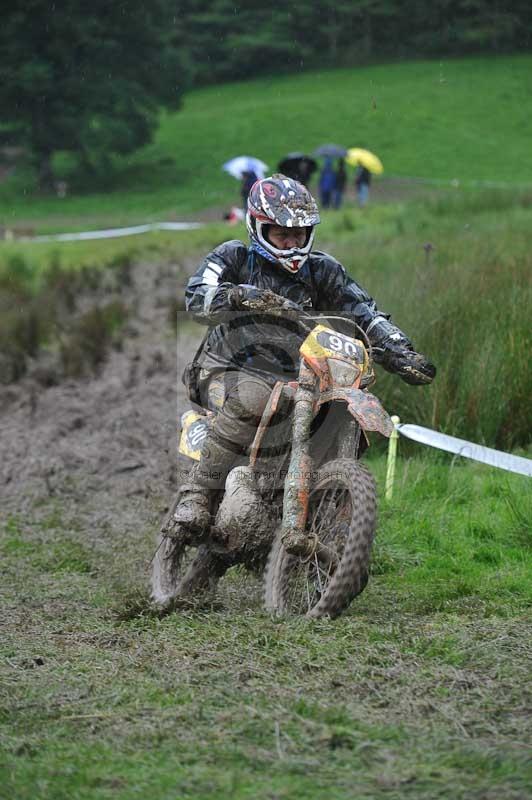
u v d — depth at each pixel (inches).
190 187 3762.3
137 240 1945.1
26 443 713.0
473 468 565.0
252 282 391.2
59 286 1311.5
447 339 627.2
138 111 4010.8
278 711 277.0
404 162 3614.7
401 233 1427.2
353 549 349.4
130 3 3757.4
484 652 323.9
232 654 327.9
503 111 4222.4
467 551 460.8
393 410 613.0
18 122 3878.0
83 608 409.1
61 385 891.4
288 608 371.9
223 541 374.9
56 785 238.4
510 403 599.8
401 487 535.5
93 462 666.2
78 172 4067.4
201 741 260.5
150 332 1061.8
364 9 4724.4
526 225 1311.5
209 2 5162.4
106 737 265.6
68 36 3671.3
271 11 5182.1
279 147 4104.3
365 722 269.6
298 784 235.5
